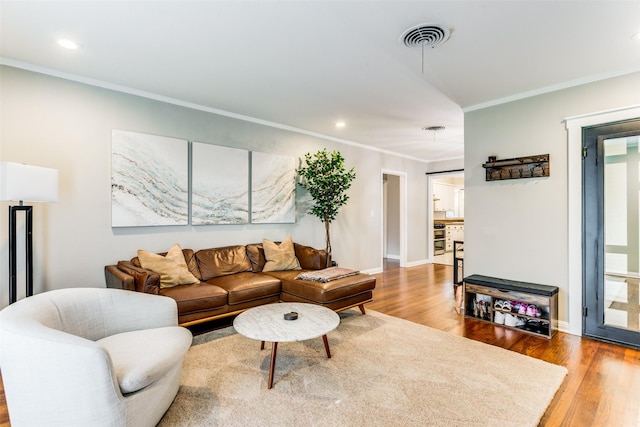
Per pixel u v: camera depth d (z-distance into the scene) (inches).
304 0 73.7
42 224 109.0
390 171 252.7
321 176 176.4
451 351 103.5
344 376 87.5
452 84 122.9
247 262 153.2
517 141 132.0
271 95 134.6
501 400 76.4
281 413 71.3
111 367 54.2
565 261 120.6
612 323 111.4
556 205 122.5
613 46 94.0
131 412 56.9
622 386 83.3
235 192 157.8
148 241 132.7
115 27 84.7
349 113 158.1
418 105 146.2
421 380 85.5
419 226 286.4
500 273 136.8
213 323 128.4
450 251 353.7
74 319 71.2
